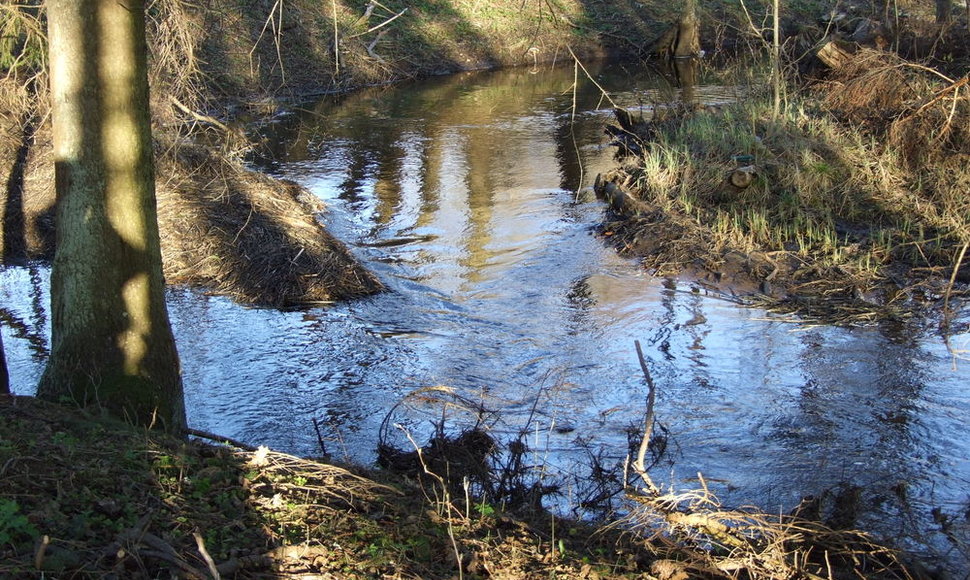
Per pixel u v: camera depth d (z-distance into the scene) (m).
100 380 6.53
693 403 8.13
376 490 5.83
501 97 25.14
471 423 7.71
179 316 10.20
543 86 26.81
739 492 6.58
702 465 7.03
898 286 10.58
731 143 14.95
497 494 6.52
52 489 4.77
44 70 12.12
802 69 20.81
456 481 6.63
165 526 4.63
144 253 6.65
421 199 15.30
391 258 12.41
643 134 18.19
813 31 25.28
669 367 8.90
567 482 6.75
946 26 19.12
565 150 18.61
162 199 12.73
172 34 11.91
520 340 9.62
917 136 13.33
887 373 8.59
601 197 15.15
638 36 33.22
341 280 11.09
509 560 5.01
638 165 15.62
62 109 6.34
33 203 12.78
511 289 11.19
